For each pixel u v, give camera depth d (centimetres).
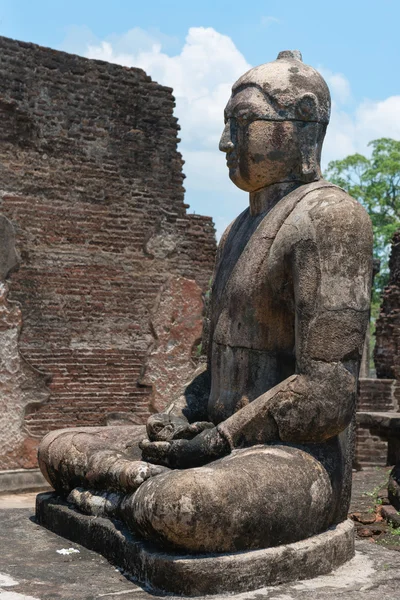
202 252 953
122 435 509
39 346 848
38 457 524
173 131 939
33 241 848
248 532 369
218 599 351
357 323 414
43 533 475
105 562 411
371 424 1116
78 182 877
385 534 497
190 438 433
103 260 889
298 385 409
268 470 385
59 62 870
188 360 934
